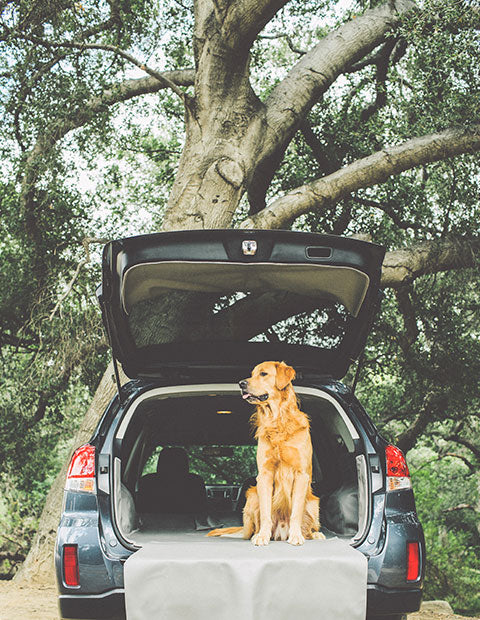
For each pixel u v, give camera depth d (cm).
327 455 452
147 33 1209
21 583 838
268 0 864
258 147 1016
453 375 1397
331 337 455
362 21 1152
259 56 1465
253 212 1383
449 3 954
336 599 298
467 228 1167
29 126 1087
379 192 1381
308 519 375
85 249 1084
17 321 1343
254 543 343
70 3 1062
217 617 291
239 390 416
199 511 466
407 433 1689
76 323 1170
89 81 1098
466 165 1223
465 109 1015
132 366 441
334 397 397
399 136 1116
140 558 300
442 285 1346
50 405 1472
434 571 2242
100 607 309
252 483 507
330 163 1382
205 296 544
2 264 1312
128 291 393
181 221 962
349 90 1429
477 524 3050
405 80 1204
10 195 1244
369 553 324
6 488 1775
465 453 2752
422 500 2631
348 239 362
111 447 353
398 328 1482
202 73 989
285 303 473
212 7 990
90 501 331
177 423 525
